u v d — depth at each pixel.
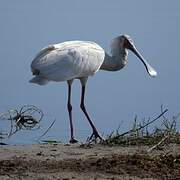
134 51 19.78
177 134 16.41
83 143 16.19
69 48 17.52
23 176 11.43
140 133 16.34
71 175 11.55
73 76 17.33
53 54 17.20
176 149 14.91
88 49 17.89
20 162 12.67
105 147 15.27
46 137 19.50
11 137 19.25
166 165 12.45
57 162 12.77
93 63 17.86
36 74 17.09
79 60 17.45
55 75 16.97
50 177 11.37
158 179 11.53
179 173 11.98
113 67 19.44
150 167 12.25
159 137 16.02
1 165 12.31
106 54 19.28
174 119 21.84
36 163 12.62
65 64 17.12
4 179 11.20
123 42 19.55
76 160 13.02
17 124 21.62
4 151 14.40
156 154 13.98
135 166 12.25
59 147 15.29
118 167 12.16
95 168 12.14
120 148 15.12
